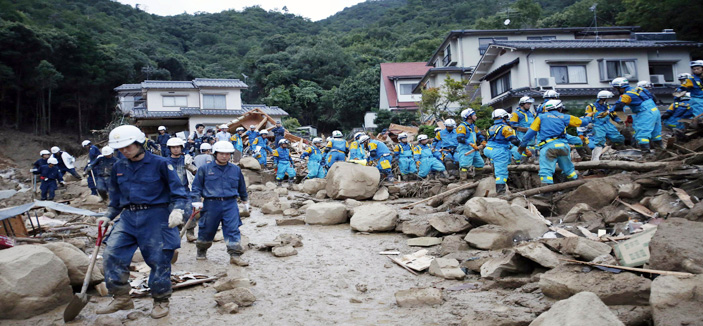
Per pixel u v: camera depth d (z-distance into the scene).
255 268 6.49
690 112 10.56
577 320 3.16
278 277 6.07
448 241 6.97
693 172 6.79
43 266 4.75
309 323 4.50
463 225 7.45
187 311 4.81
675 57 25.53
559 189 7.92
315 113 50.38
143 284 5.57
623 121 12.52
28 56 40.41
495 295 5.03
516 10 45.25
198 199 6.44
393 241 7.93
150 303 5.07
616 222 6.37
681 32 30.28
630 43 25.41
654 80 25.11
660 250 4.26
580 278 4.44
